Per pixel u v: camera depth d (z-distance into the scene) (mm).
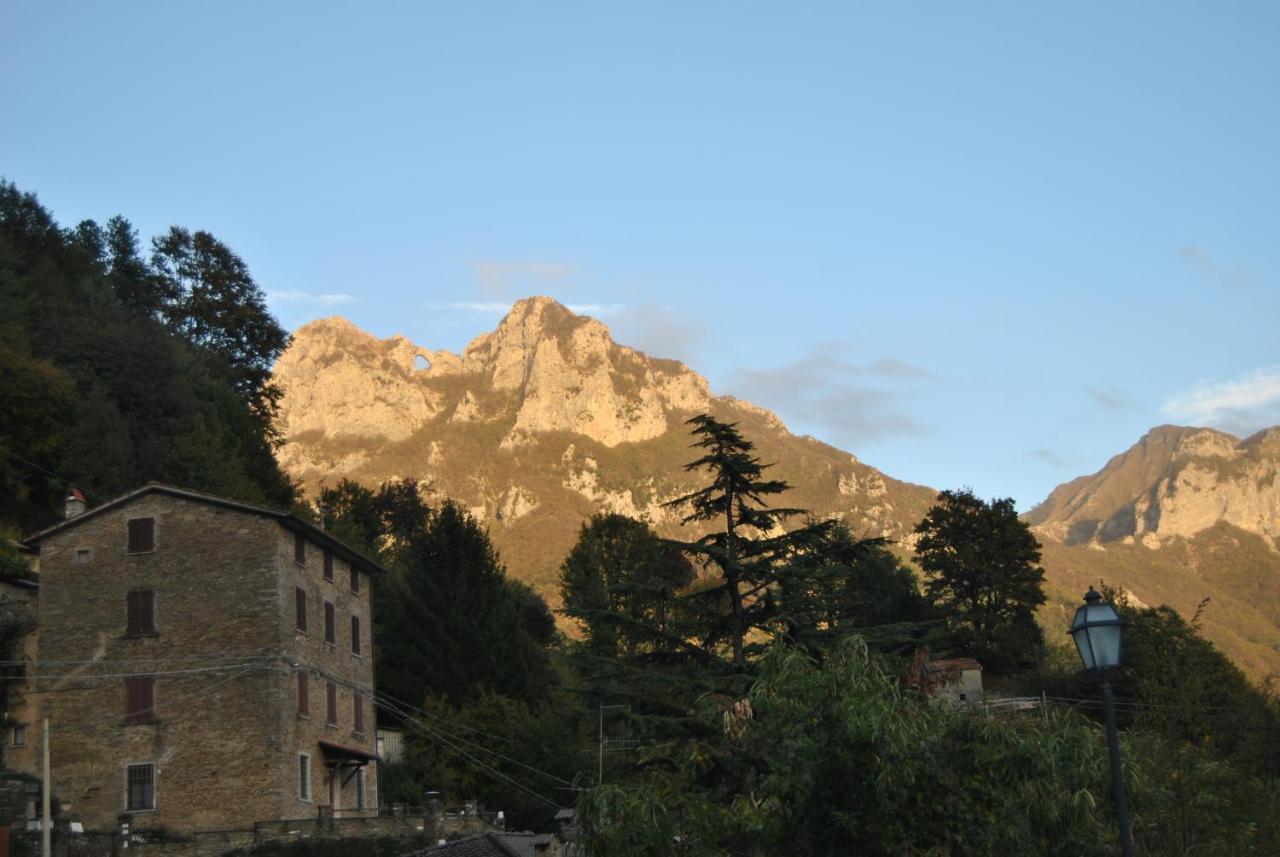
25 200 95812
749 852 20562
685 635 43531
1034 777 20000
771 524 44750
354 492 113938
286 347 107000
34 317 79625
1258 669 175500
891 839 18422
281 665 48125
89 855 41062
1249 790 27219
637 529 110312
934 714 20484
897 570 97312
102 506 49750
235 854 43312
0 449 66062
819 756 19297
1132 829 24766
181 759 47312
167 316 100500
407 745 64750
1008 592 94625
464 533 76625
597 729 63000
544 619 105375
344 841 44344
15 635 49156
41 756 47406
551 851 50312
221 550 49219
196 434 77875
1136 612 73125
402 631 73250
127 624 48781
